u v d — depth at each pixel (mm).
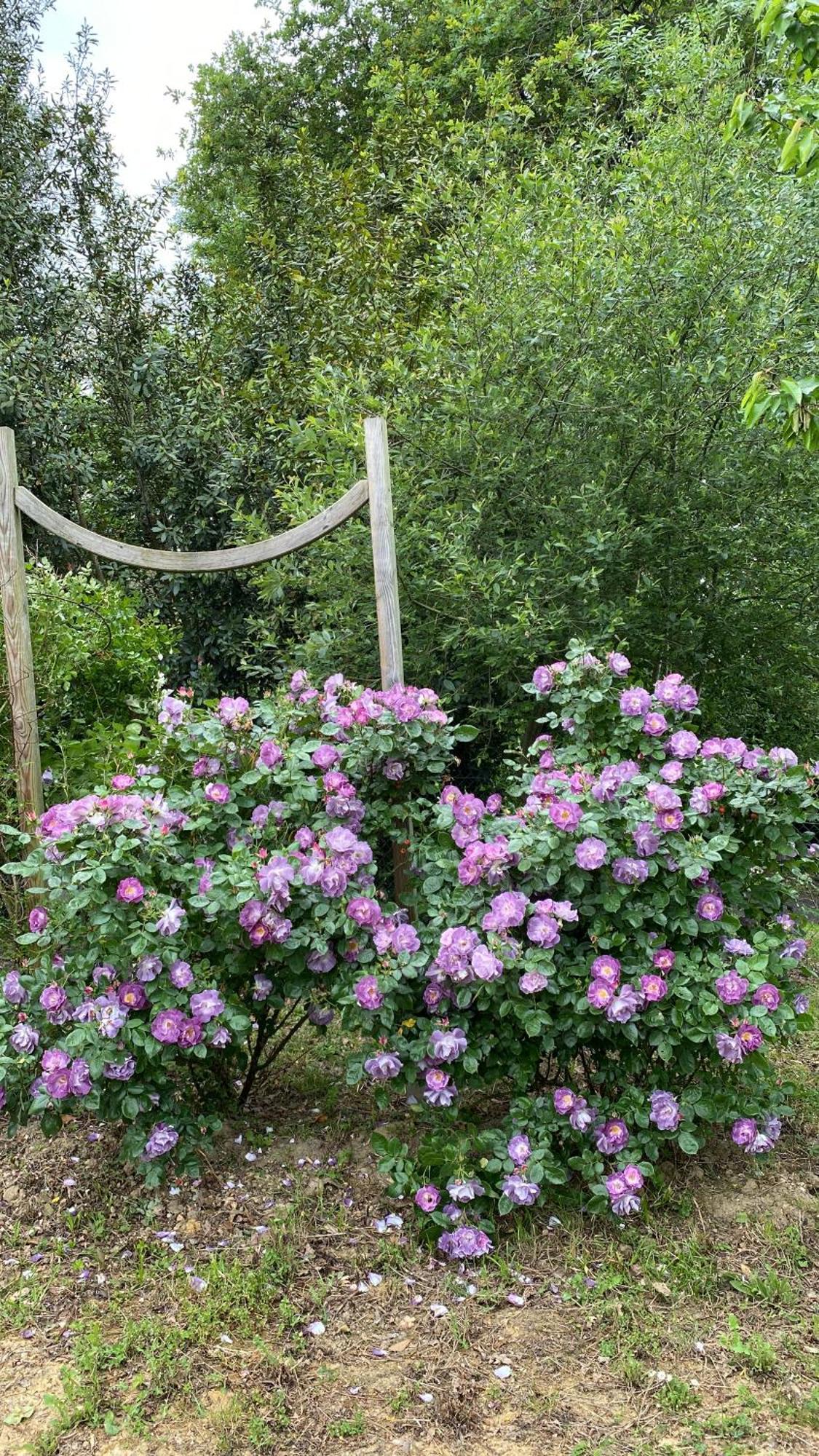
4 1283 2492
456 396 4707
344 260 6898
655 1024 2633
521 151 7055
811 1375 2162
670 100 6023
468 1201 2598
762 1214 2697
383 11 14023
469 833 2846
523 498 4859
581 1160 2611
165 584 6918
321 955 2771
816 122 2924
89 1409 2066
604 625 4758
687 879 2740
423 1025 2715
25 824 3514
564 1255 2547
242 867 2695
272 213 8891
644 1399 2113
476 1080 2768
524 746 5160
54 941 2795
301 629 5363
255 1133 3062
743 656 5410
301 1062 3516
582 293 4625
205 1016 2639
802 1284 2443
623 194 5367
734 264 4773
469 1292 2418
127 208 8758
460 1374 2186
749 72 5996
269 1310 2354
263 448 7117
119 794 2875
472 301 4793
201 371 7965
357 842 2787
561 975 2670
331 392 5012
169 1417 2072
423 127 7703
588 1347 2262
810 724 5707
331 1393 2137
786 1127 3164
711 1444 1990
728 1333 2283
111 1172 2906
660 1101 2645
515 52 10258
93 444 8227
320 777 3086
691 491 4977
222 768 3039
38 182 8695
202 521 7188
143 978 2619
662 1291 2400
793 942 2990
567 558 4723
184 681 6961
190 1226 2662
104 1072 2623
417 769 3150
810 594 5273
